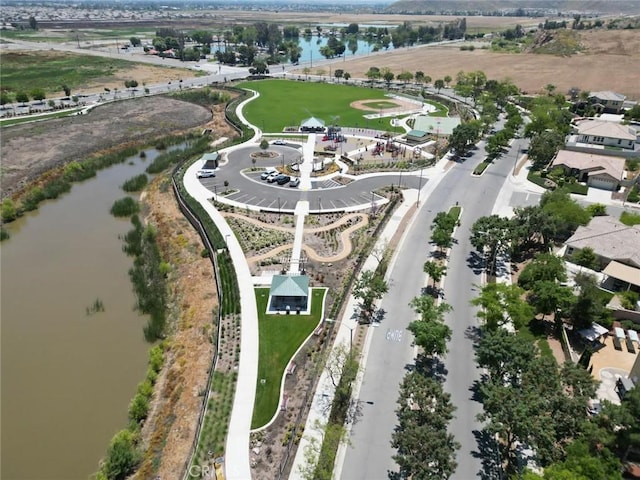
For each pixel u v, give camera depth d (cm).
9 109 18962
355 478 4947
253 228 10006
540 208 9625
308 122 16738
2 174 12912
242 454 5253
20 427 5806
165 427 5769
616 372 6159
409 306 7588
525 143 15375
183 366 6669
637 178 11762
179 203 11450
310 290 8031
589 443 4703
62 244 10075
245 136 16050
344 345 6744
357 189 11962
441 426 4681
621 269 7644
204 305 7875
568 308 6762
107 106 19500
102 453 5512
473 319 7300
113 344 7269
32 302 8156
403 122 17900
